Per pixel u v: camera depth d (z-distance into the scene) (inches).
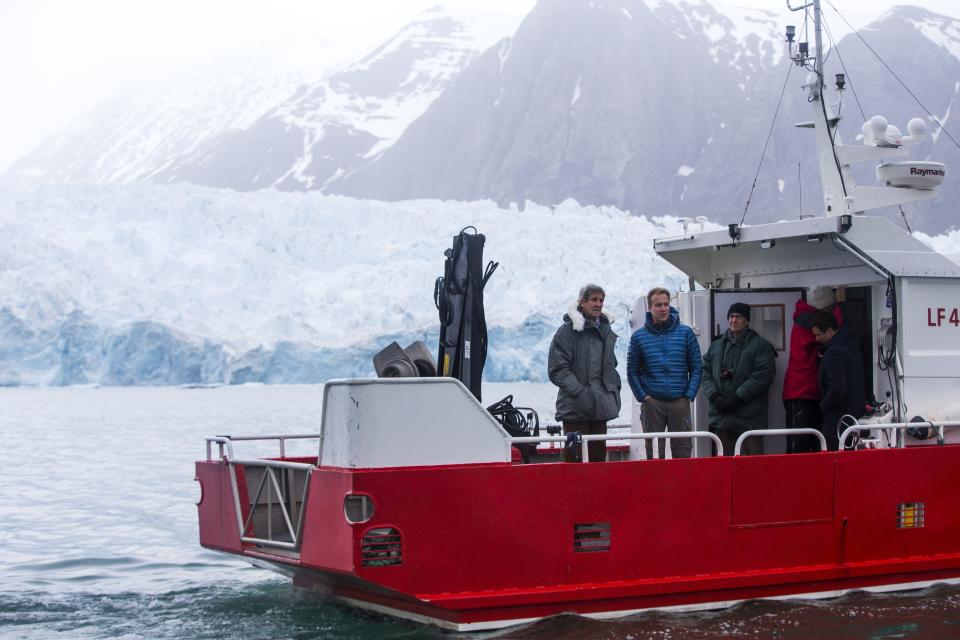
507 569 216.8
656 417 259.6
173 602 273.9
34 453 872.9
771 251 299.7
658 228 2554.1
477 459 217.8
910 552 254.1
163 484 612.4
